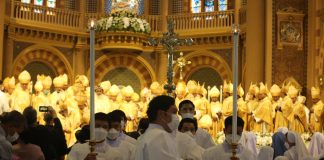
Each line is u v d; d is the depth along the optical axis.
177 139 8.14
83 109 20.20
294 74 25.09
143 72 30.94
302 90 24.94
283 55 25.12
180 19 30.77
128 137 8.84
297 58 25.14
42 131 7.40
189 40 20.00
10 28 27.94
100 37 29.67
